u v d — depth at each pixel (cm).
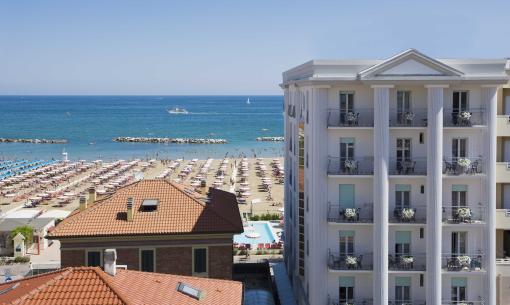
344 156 4266
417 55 4047
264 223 8262
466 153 4244
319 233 4272
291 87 5272
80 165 15938
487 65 4141
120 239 4447
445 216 4225
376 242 4153
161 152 19988
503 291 4288
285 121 6084
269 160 17450
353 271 4238
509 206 4325
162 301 3133
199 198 5025
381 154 4094
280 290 5291
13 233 7119
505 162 4253
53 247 7594
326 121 4209
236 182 13262
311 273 4384
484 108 4162
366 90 4206
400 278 4269
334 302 4303
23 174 14050
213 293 3484
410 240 4266
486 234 4191
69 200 10944
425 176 4166
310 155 4406
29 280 3384
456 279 4269
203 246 4512
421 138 4231
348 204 4284
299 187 4778
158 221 4553
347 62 4159
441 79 4034
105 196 5259
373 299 4241
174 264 4497
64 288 3028
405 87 4178
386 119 4088
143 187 4950
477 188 4234
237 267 5897
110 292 3006
